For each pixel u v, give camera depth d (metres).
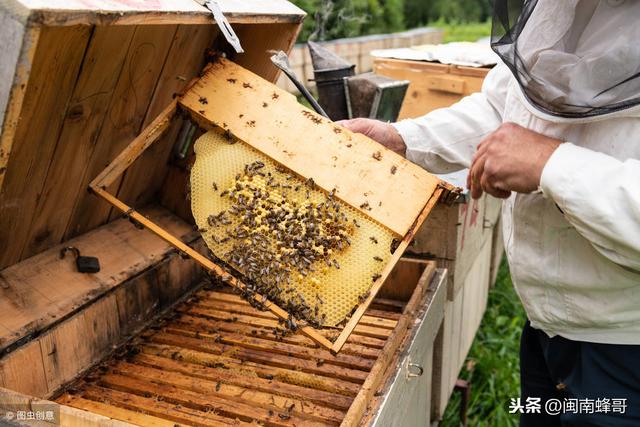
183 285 2.04
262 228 1.36
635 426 1.48
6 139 1.03
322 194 1.42
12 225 1.48
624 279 1.39
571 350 1.62
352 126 1.85
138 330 1.82
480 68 2.84
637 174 1.21
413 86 3.01
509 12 1.24
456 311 2.45
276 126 1.49
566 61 1.20
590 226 1.25
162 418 1.43
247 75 1.56
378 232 1.37
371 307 2.02
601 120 1.30
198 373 1.60
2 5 0.94
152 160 1.95
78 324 1.58
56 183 1.55
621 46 1.13
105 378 1.59
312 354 1.66
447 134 1.82
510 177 1.35
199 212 1.41
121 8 1.06
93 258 1.71
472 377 3.27
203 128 1.56
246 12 1.41
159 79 1.68
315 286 1.32
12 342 1.39
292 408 1.43
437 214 2.13
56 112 1.38
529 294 1.63
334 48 4.09
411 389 1.71
